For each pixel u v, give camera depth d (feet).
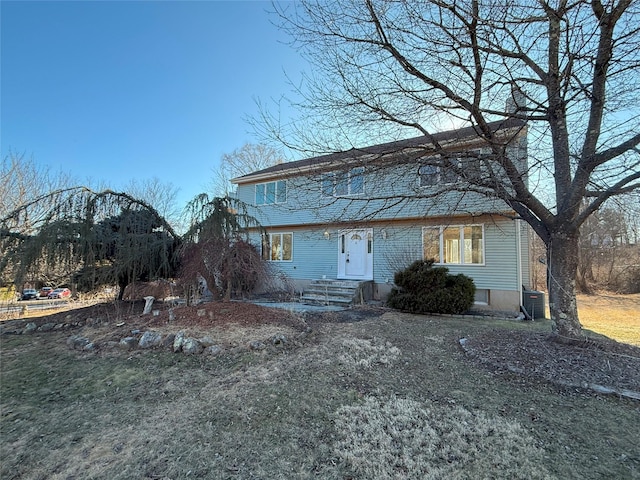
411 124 18.38
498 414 10.84
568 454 8.64
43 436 9.93
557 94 15.85
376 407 11.37
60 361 16.97
